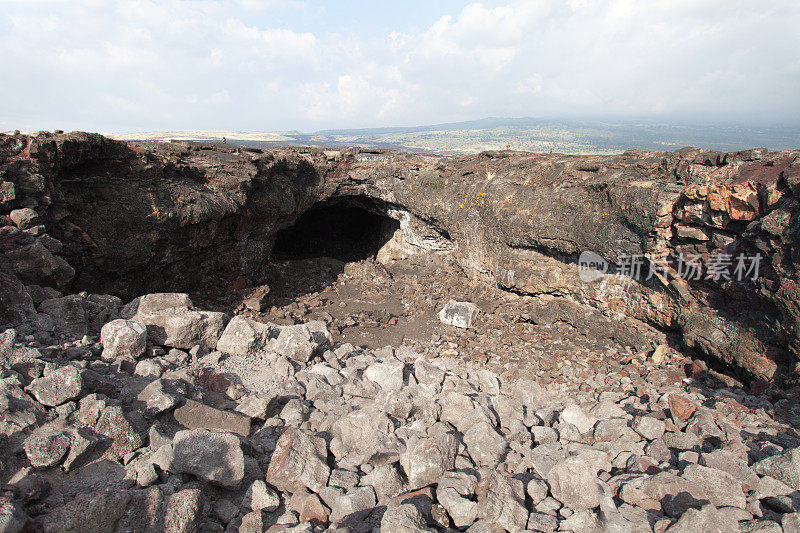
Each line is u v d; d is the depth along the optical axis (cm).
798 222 777
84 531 420
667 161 1106
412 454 581
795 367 837
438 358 1079
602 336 1277
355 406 767
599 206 1230
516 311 1435
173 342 851
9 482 464
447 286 1703
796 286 794
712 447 664
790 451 563
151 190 1232
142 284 1269
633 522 482
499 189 1512
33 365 620
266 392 778
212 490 545
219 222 1420
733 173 945
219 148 1664
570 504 527
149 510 460
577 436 702
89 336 820
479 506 505
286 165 1777
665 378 1011
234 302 1456
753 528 461
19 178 940
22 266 862
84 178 1112
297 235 2644
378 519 520
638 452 637
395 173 1942
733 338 961
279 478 553
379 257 2266
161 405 627
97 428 562
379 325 1443
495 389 892
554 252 1385
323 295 1725
